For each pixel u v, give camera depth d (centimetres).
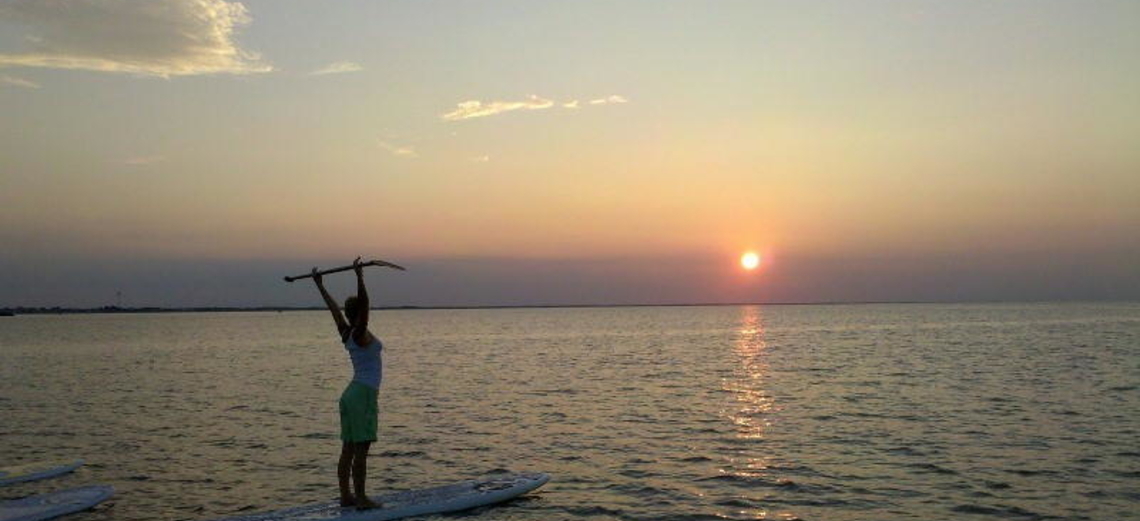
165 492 1306
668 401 2408
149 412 2295
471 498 1166
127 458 1592
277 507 1210
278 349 6150
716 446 1634
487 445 1689
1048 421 1884
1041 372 3177
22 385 3216
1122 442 1602
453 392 2748
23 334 10881
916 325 10162
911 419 1950
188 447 1709
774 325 11250
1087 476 1314
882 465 1424
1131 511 1117
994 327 8944
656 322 14212
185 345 7031
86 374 3784
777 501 1197
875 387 2706
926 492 1232
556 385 2970
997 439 1653
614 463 1484
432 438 1781
